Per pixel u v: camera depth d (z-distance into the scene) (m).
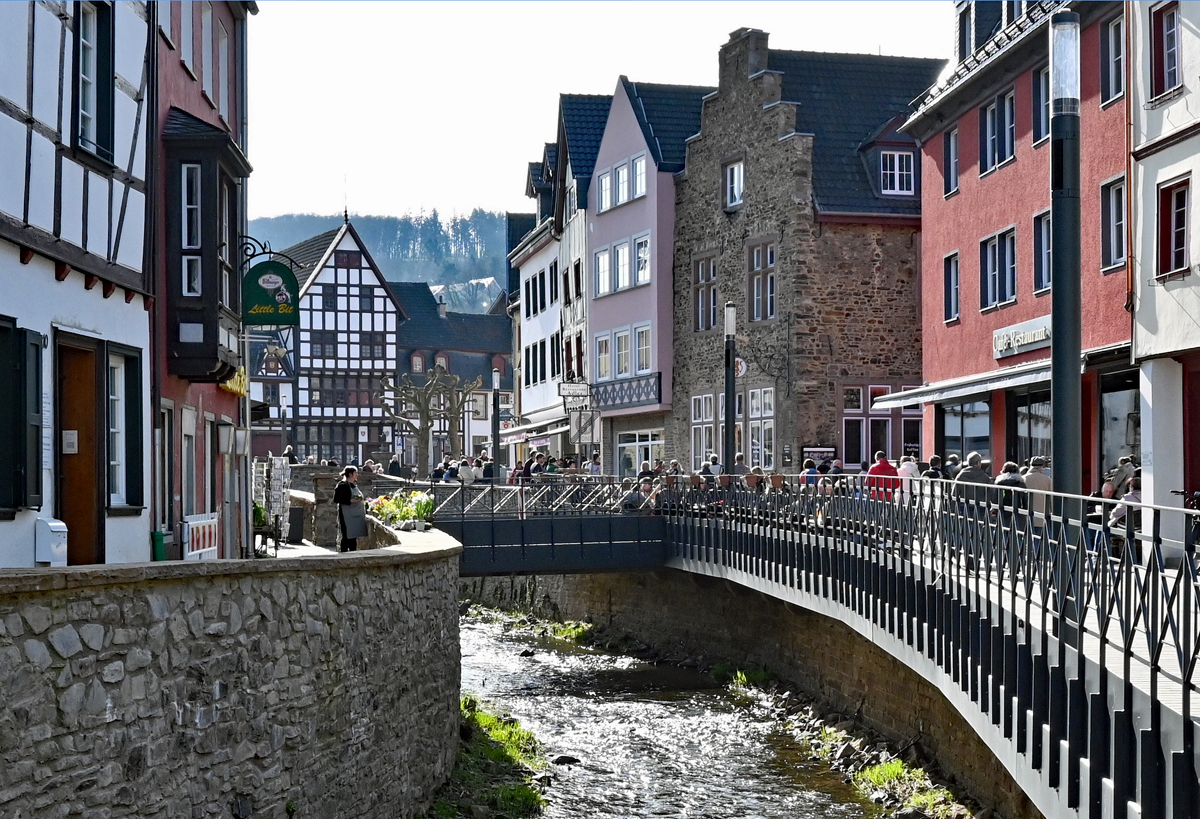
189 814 9.29
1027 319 24.58
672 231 41.81
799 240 35.25
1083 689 8.91
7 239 12.12
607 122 45.34
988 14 27.70
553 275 52.88
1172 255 19.88
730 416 25.75
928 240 29.61
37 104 12.84
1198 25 18.94
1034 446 24.56
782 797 17.78
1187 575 7.09
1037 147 24.16
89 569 8.19
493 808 16.22
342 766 12.30
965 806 16.14
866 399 35.41
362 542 23.86
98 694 8.24
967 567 12.45
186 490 19.69
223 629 9.91
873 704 20.83
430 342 95.00
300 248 84.81
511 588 40.69
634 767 19.58
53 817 7.74
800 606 21.75
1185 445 20.00
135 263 15.86
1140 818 7.64
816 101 37.34
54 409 13.43
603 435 46.19
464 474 35.75
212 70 22.12
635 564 29.86
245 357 24.03
